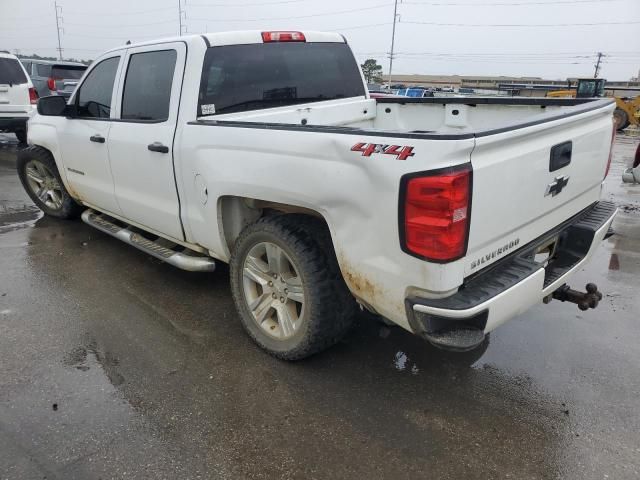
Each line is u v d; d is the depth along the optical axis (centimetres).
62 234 545
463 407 276
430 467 235
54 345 330
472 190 214
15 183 797
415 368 311
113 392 284
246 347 330
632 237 565
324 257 279
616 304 395
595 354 326
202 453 242
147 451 242
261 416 267
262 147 280
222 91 345
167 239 401
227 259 344
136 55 384
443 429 259
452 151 205
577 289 423
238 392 285
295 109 387
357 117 441
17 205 663
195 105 333
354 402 279
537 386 294
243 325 333
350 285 261
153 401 277
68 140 476
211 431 255
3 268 452
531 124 236
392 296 239
